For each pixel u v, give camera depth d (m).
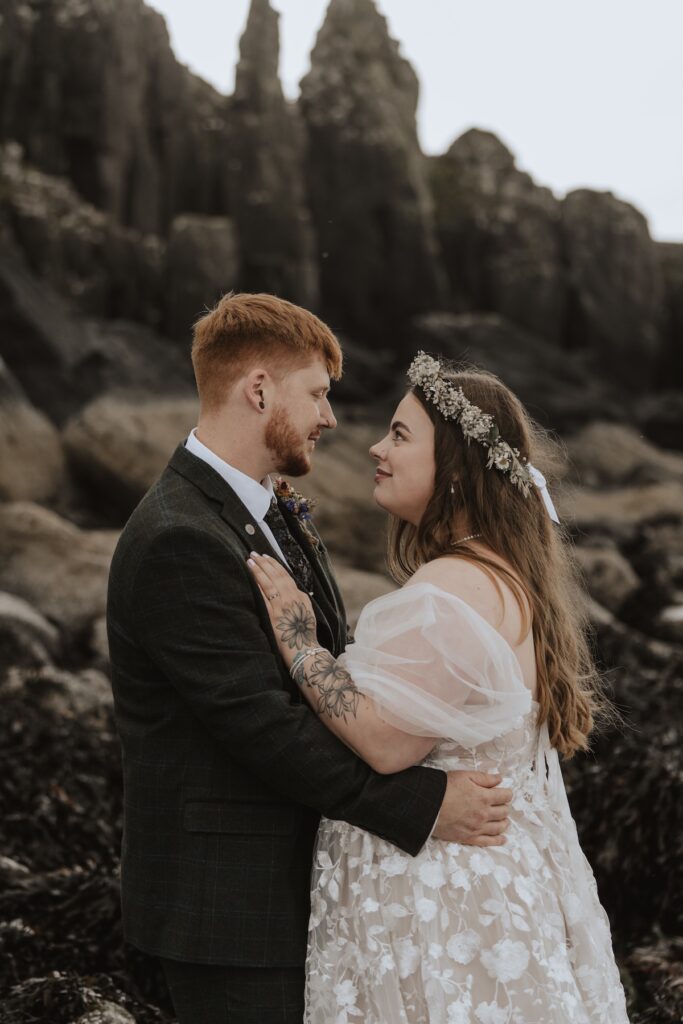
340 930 2.20
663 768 4.11
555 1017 2.12
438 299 18.31
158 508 2.26
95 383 13.03
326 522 10.30
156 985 3.33
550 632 2.38
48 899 3.64
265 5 17.34
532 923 2.17
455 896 2.16
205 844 2.21
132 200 16.47
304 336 2.35
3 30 15.78
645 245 20.58
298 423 2.36
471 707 2.20
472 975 2.13
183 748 2.24
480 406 2.44
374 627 2.23
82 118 15.96
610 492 15.94
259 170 16.98
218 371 2.36
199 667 2.15
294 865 2.25
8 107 15.88
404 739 2.15
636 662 7.29
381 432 14.77
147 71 16.77
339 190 17.89
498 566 2.32
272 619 2.25
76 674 7.36
